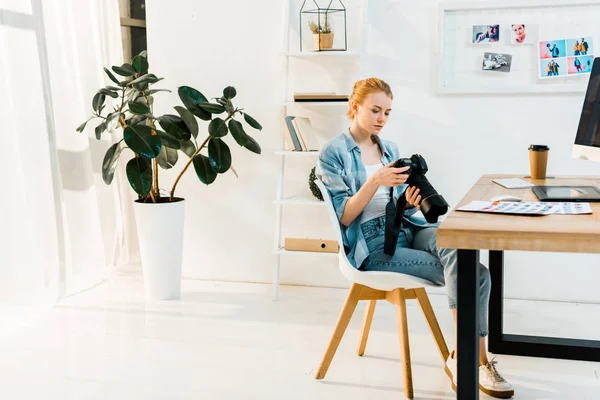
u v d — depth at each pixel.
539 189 2.24
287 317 3.31
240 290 3.78
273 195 3.85
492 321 2.79
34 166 3.38
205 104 3.39
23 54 3.30
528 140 3.48
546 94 3.43
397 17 3.54
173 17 3.84
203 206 3.93
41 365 2.71
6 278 3.17
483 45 3.46
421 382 2.52
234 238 3.93
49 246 3.47
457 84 3.52
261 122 3.80
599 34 3.33
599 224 1.61
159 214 3.52
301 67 3.70
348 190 2.48
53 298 3.49
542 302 3.51
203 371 2.64
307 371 2.63
